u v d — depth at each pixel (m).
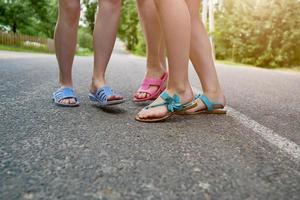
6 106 1.97
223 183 0.98
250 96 3.14
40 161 1.10
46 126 1.55
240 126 1.73
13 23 23.66
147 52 2.30
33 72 4.33
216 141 1.42
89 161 1.12
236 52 18.44
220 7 21.61
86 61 9.76
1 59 6.84
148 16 2.19
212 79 1.98
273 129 1.71
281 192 0.93
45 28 27.48
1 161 1.09
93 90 2.09
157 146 1.32
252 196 0.90
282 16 14.91
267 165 1.15
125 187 0.93
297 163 1.18
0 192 0.88
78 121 1.68
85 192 0.89
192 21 1.96
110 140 1.37
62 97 2.05
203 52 1.97
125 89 3.13
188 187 0.95
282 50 15.09
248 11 16.88
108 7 2.02
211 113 2.02
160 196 0.89
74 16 2.03
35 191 0.89
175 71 1.78
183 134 1.51
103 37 2.03
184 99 1.82
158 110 1.74
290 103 2.76
